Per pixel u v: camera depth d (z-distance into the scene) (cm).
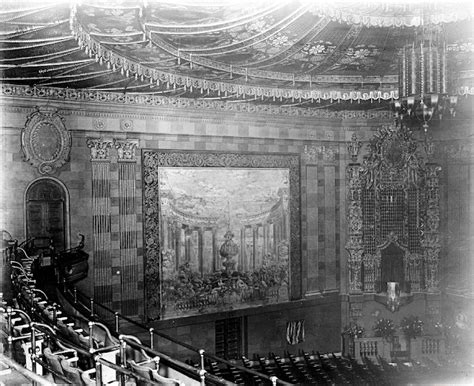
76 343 1181
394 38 1927
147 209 2489
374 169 3088
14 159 2155
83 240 2162
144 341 2461
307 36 1900
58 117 2238
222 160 2702
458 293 3056
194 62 2058
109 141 2372
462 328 2961
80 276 2025
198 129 2625
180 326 2577
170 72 2192
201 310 2648
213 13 1588
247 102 2719
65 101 2252
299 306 2930
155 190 2509
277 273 2878
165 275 2547
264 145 2838
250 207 2792
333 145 3058
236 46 1970
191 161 2609
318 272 3017
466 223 3045
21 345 1123
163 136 2528
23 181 2173
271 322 2855
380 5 1605
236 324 2781
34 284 1549
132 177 2438
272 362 2791
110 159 2381
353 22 1662
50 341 1173
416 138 3144
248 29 1773
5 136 2136
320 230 3022
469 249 3033
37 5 1338
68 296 1725
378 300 3064
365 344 2997
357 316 3055
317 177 3012
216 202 2688
